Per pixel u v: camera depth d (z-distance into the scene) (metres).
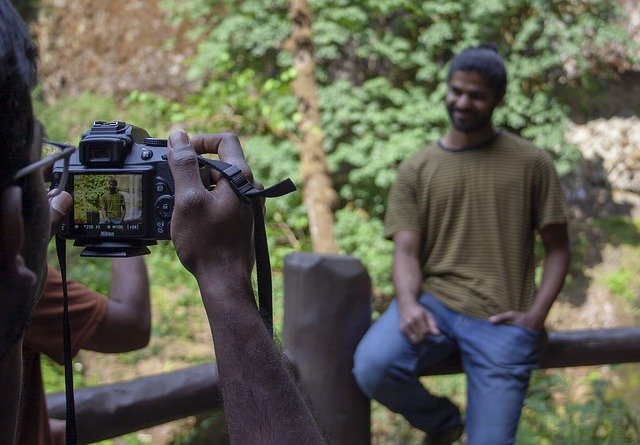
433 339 2.88
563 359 3.12
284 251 7.84
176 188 0.96
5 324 0.77
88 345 1.78
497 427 2.77
